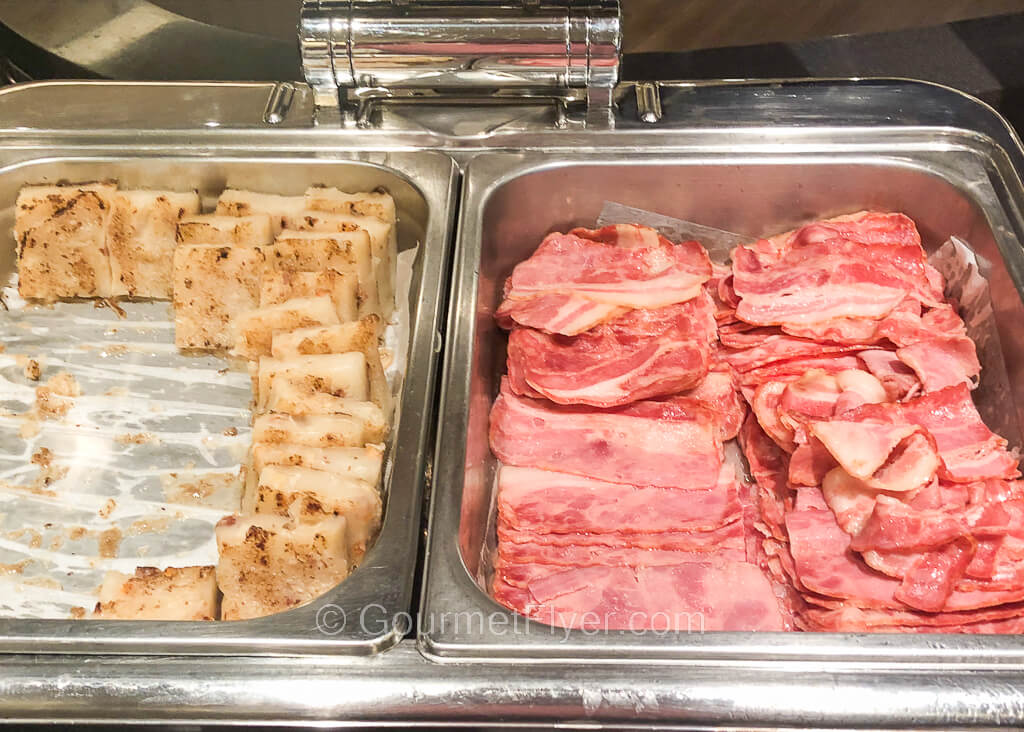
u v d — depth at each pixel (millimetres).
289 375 464
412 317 524
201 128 533
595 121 528
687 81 554
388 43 501
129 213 530
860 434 417
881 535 399
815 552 413
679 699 329
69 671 344
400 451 411
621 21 494
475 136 527
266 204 534
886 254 500
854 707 326
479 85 522
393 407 508
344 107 542
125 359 529
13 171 522
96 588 443
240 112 544
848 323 488
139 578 409
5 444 494
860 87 543
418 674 340
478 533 434
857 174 510
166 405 511
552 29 492
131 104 550
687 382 473
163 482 481
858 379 462
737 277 507
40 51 625
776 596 426
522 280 516
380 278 524
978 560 398
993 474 422
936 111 526
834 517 420
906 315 488
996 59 629
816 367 490
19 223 523
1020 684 331
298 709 335
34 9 612
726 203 533
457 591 363
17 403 510
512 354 491
